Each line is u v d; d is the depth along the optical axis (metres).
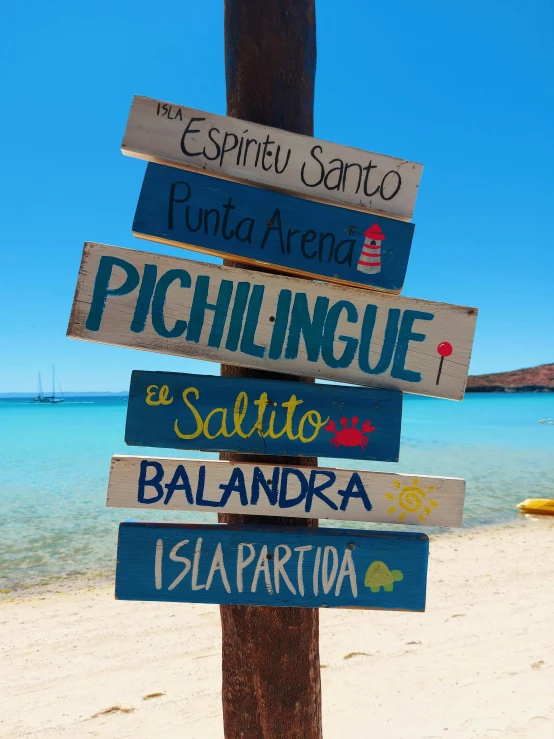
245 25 2.03
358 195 1.88
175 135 1.82
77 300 1.78
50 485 16.02
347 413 1.85
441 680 4.20
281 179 1.86
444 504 1.88
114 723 3.71
